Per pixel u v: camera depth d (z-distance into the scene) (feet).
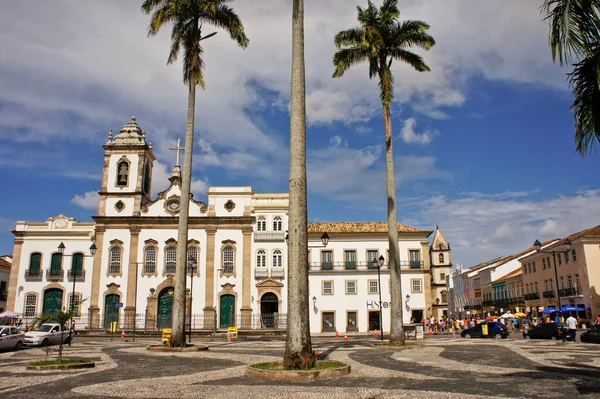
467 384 34.76
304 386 34.65
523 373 40.55
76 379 40.52
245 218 153.38
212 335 133.28
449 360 52.65
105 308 146.82
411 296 156.15
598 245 148.36
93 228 154.10
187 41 79.30
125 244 151.12
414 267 157.79
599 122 29.09
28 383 38.34
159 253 150.82
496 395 29.81
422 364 48.83
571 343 80.94
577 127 29.76
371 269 157.58
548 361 50.37
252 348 77.30
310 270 157.48
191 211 154.71
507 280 224.53
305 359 41.16
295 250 43.70
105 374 43.98
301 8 49.70
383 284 157.17
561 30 27.40
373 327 154.51
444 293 286.25
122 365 51.88
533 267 191.93
